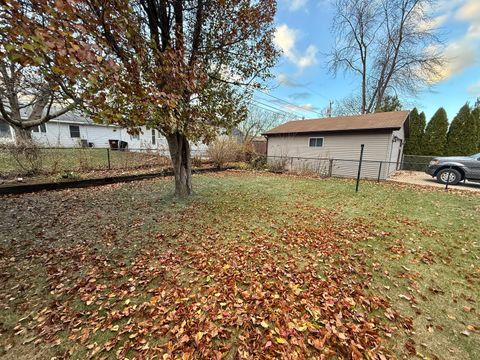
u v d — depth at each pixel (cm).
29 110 1394
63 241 367
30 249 339
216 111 507
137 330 198
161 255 327
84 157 1057
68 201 585
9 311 219
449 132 1619
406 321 208
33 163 776
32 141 812
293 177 1110
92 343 186
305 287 257
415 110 1722
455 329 200
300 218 488
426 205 598
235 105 543
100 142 1900
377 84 1814
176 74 341
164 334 194
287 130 1488
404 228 433
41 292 247
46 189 679
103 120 279
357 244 366
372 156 1140
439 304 231
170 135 588
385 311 220
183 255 328
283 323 206
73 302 232
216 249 346
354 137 1191
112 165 1064
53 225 430
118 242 367
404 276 278
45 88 435
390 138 1080
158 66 340
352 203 617
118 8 270
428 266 302
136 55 305
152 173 955
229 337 192
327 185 891
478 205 597
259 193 723
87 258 317
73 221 452
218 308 225
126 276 278
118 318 211
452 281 269
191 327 201
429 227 438
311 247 354
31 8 205
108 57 249
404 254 333
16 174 744
